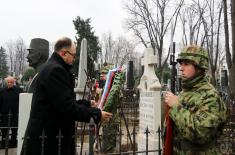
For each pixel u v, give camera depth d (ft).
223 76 91.25
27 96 20.65
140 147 29.76
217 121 9.98
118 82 21.01
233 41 54.90
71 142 12.98
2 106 30.99
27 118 20.62
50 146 12.25
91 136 12.00
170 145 11.22
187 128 10.09
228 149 23.04
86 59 44.37
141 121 30.60
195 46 10.98
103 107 20.44
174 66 12.81
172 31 13.24
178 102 10.77
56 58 12.91
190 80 10.84
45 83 12.14
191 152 10.55
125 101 51.93
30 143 12.29
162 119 29.17
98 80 32.01
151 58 28.96
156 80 28.22
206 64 10.78
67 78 12.42
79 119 12.36
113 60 217.56
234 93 49.57
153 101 27.81
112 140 25.23
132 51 192.34
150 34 132.87
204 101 10.27
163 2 130.82
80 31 131.23
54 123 12.33
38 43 29.68
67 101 11.96
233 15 55.11
